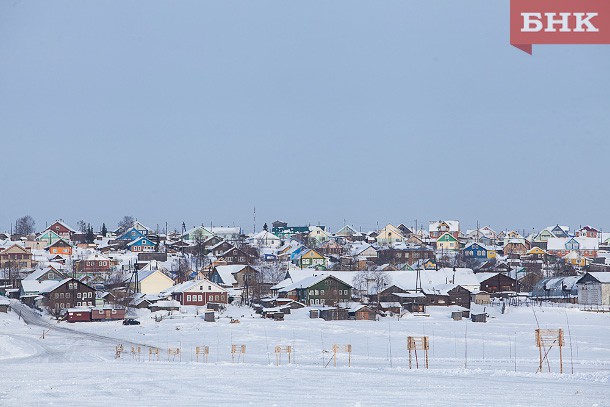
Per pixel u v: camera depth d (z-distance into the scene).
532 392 70.00
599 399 65.19
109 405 65.06
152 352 133.00
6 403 66.81
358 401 65.44
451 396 67.81
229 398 68.38
